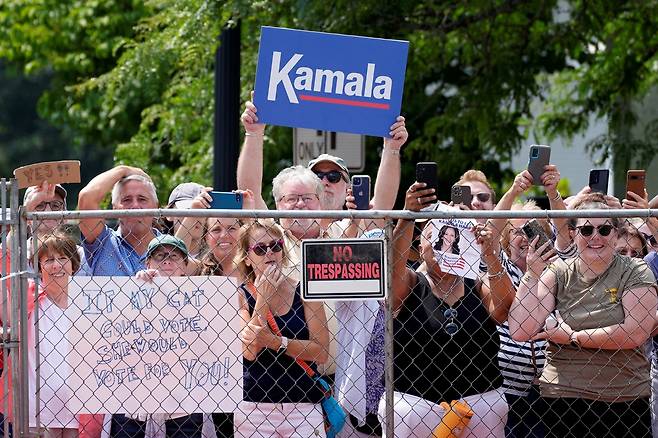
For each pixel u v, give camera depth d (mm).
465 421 15352
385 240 14039
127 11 46844
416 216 13953
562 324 15344
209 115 34594
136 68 35344
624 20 34969
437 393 15625
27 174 14211
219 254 15914
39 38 48250
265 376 15258
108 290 14078
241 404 15078
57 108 52438
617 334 15125
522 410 16438
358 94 15977
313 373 15352
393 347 15297
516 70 33781
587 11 34094
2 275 14031
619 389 15305
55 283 15422
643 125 38250
